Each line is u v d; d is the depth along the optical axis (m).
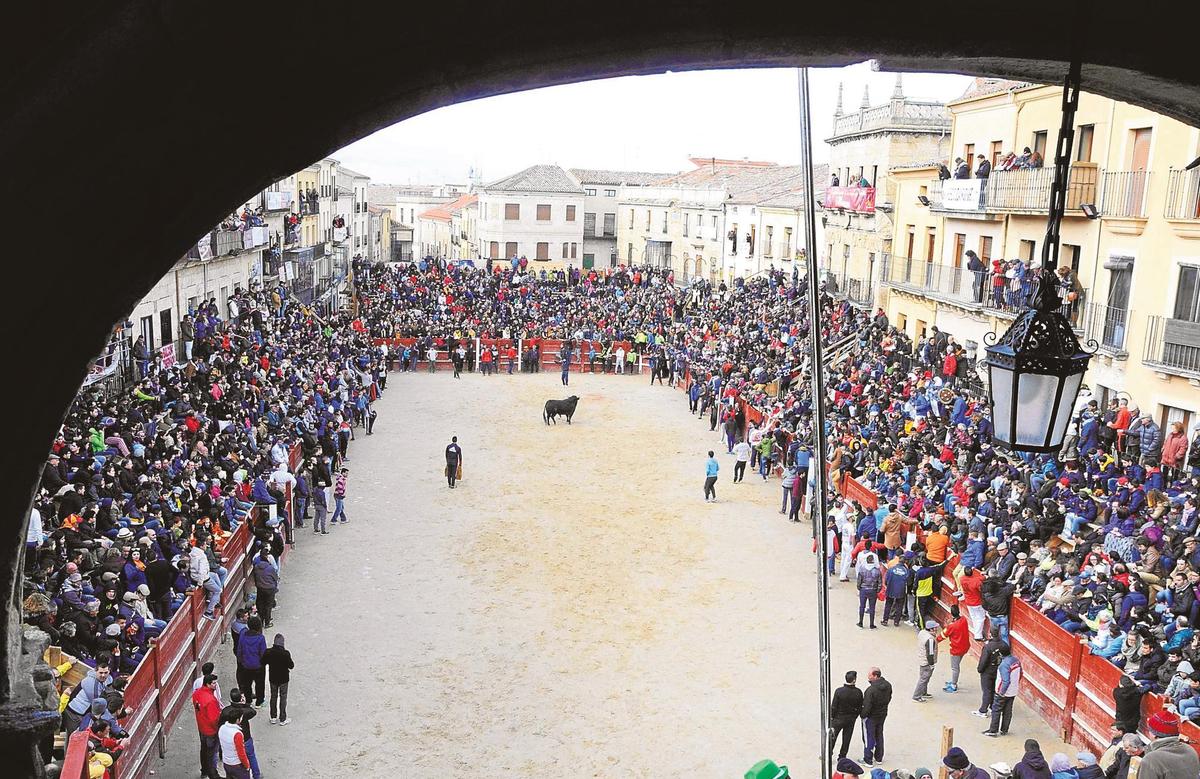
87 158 2.87
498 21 3.02
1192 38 3.50
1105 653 15.32
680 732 15.97
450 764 14.91
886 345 36.69
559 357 52.91
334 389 36.38
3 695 3.18
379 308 57.09
